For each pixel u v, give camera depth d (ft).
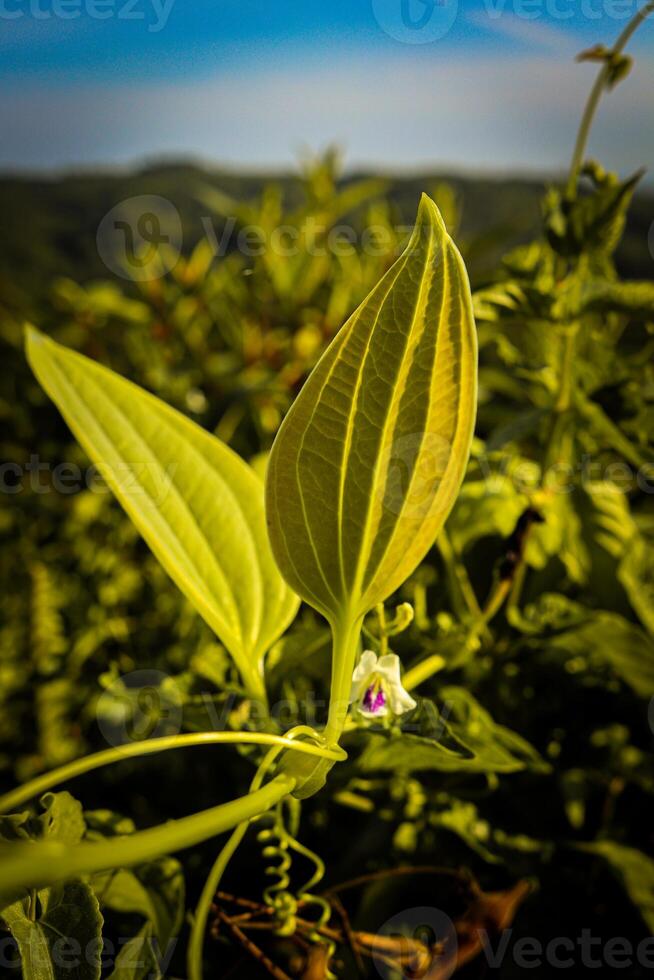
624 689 1.30
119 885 0.94
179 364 2.07
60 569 1.98
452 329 0.73
